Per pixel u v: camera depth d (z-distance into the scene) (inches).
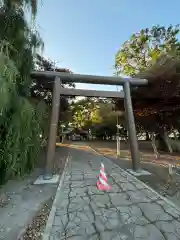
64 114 577.9
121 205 131.8
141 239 89.7
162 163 288.7
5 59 148.4
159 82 288.5
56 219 111.8
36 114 229.5
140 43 510.0
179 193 154.2
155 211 121.0
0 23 165.6
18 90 193.3
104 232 96.7
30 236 94.7
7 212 124.3
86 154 458.9
